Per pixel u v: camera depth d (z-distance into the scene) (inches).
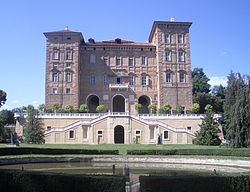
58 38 4003.4
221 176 810.2
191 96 3969.0
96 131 3191.4
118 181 782.5
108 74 4133.9
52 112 3597.4
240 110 2242.9
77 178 784.9
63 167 1690.5
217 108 4739.2
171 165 1838.1
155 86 4128.9
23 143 2881.4
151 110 3831.2
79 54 4069.9
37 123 2957.7
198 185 788.6
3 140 3004.4
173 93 3959.2
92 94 4087.1
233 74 2463.1
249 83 2402.8
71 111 3624.5
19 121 3383.4
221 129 3257.9
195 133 3058.6
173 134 3196.4
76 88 3941.9
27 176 794.2
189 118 3464.6
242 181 823.1
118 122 3206.2
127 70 4146.2
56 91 3932.1
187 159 1930.4
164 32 4055.1
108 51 4168.3
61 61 3978.8
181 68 4015.8
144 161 1988.2
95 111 4173.2
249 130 2226.9
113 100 4205.2
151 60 4180.6
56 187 785.6
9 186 789.9
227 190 805.9
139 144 2989.7
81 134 3181.6
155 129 3218.5
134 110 4065.0
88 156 2005.4
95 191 780.0
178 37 4067.4
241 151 1925.4
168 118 3459.6
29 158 1850.4
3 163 1716.3
